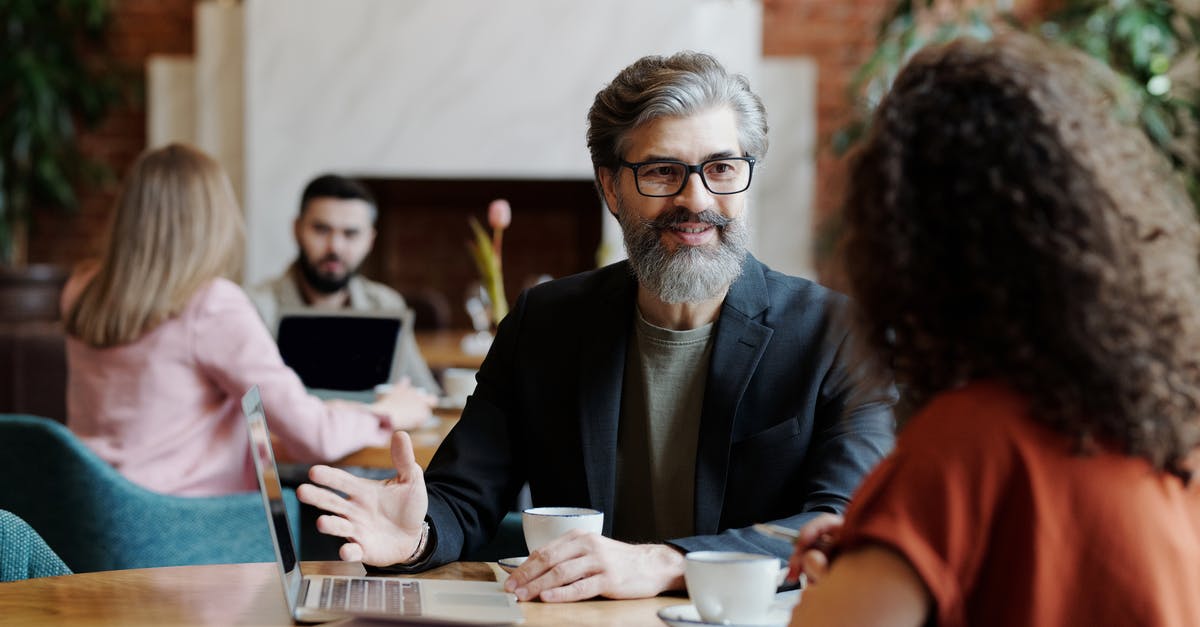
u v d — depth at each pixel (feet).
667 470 5.35
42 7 22.43
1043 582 2.72
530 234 23.56
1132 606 2.72
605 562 4.30
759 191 21.99
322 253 11.59
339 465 7.77
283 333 9.22
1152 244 2.86
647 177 5.12
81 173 22.86
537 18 21.04
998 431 2.77
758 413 5.25
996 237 2.79
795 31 22.72
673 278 5.11
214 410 7.75
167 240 7.54
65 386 15.42
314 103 21.27
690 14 20.97
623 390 5.44
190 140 22.59
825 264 3.18
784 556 4.57
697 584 3.86
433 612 3.89
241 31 22.11
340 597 4.08
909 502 2.77
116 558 6.82
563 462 5.42
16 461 6.74
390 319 9.23
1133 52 17.04
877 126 2.97
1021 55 2.96
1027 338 2.79
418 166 21.26
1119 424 2.77
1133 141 2.99
